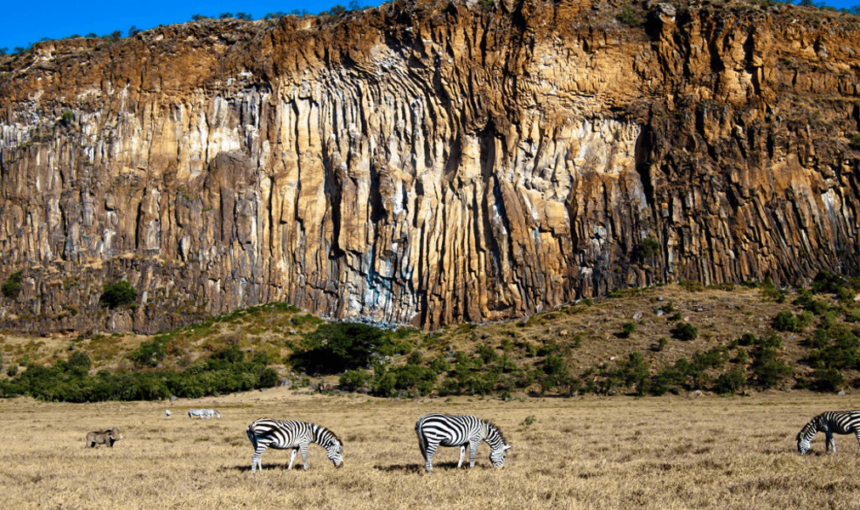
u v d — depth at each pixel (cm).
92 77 9919
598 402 5778
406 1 9256
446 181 8994
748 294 7944
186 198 9244
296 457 2930
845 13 9806
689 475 2175
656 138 8775
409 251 8850
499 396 6266
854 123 8881
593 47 8981
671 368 6456
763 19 8931
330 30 9381
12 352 8412
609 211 8638
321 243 9138
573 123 8950
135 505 1892
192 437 3878
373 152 9231
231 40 9800
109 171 9475
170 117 9619
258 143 9456
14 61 10706
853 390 5912
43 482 2292
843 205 8500
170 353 8106
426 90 9150
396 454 2908
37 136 9769
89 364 7975
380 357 7781
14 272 9244
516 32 8931
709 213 8456
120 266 9088
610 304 8025
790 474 2108
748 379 6194
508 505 1814
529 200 8738
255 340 8206
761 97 8762
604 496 1895
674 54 8994
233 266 9106
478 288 8500
